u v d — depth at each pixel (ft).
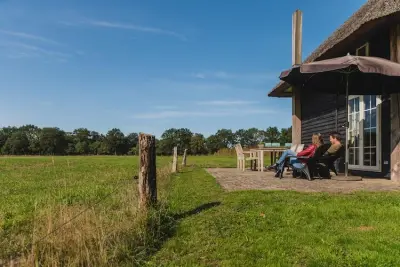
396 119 26.68
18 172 53.42
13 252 12.70
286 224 14.49
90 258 11.41
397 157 26.71
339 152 30.22
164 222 15.47
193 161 87.04
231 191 22.36
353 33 28.09
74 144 285.64
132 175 41.37
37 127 302.04
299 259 10.97
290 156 30.89
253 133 300.40
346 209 16.30
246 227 14.24
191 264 10.96
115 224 13.92
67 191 27.09
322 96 44.24
